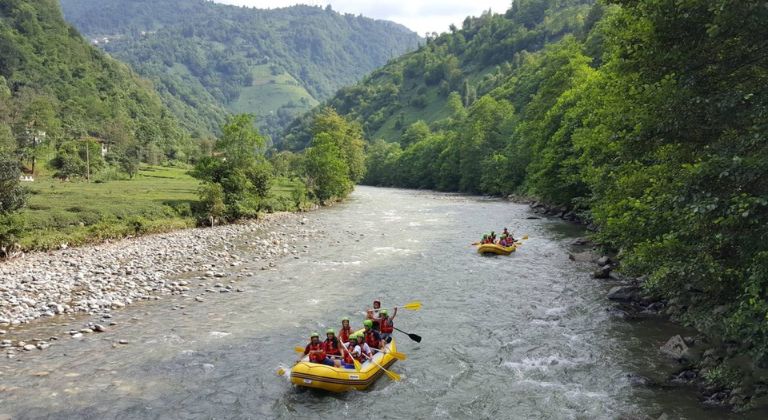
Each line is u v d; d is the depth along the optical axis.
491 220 46.88
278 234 38.00
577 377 13.11
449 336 16.36
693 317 12.23
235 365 14.00
